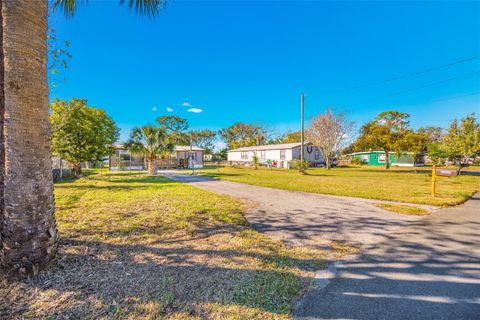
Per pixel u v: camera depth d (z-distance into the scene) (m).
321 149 25.36
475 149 13.45
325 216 5.02
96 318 1.75
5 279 2.12
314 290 2.20
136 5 3.73
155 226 4.17
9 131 2.14
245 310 1.89
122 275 2.39
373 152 36.59
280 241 3.51
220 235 3.74
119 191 8.31
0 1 2.14
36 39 2.28
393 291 2.18
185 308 1.89
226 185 10.47
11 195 2.15
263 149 31.92
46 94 2.40
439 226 4.27
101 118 15.74
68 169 14.26
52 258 2.38
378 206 5.96
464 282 2.34
